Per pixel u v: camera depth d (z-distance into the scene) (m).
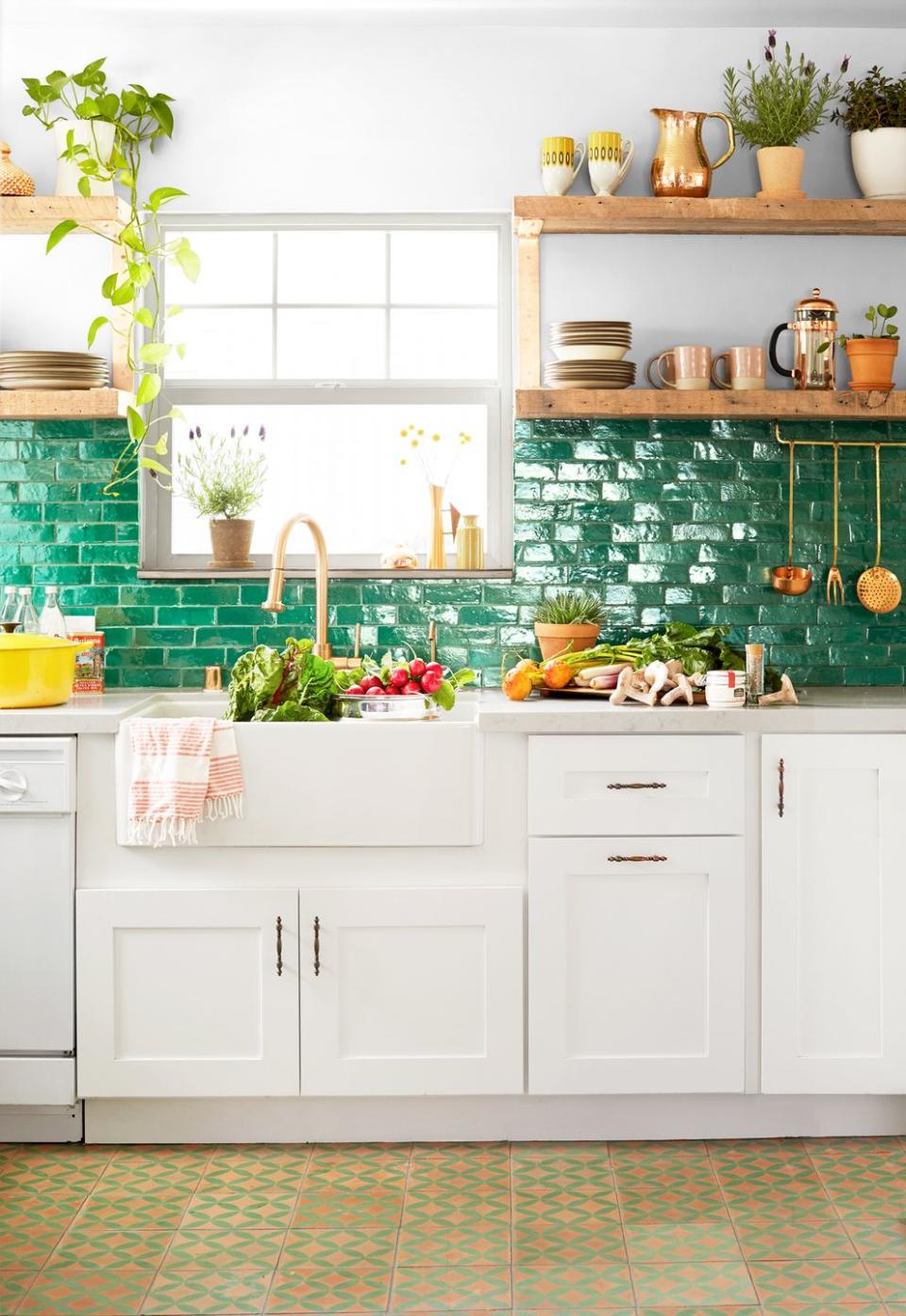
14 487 3.99
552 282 4.00
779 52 4.00
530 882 3.29
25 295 3.98
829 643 4.05
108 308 3.98
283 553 3.63
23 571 4.00
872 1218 2.94
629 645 3.77
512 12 3.86
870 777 3.31
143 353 3.81
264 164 3.97
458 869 3.31
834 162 4.00
